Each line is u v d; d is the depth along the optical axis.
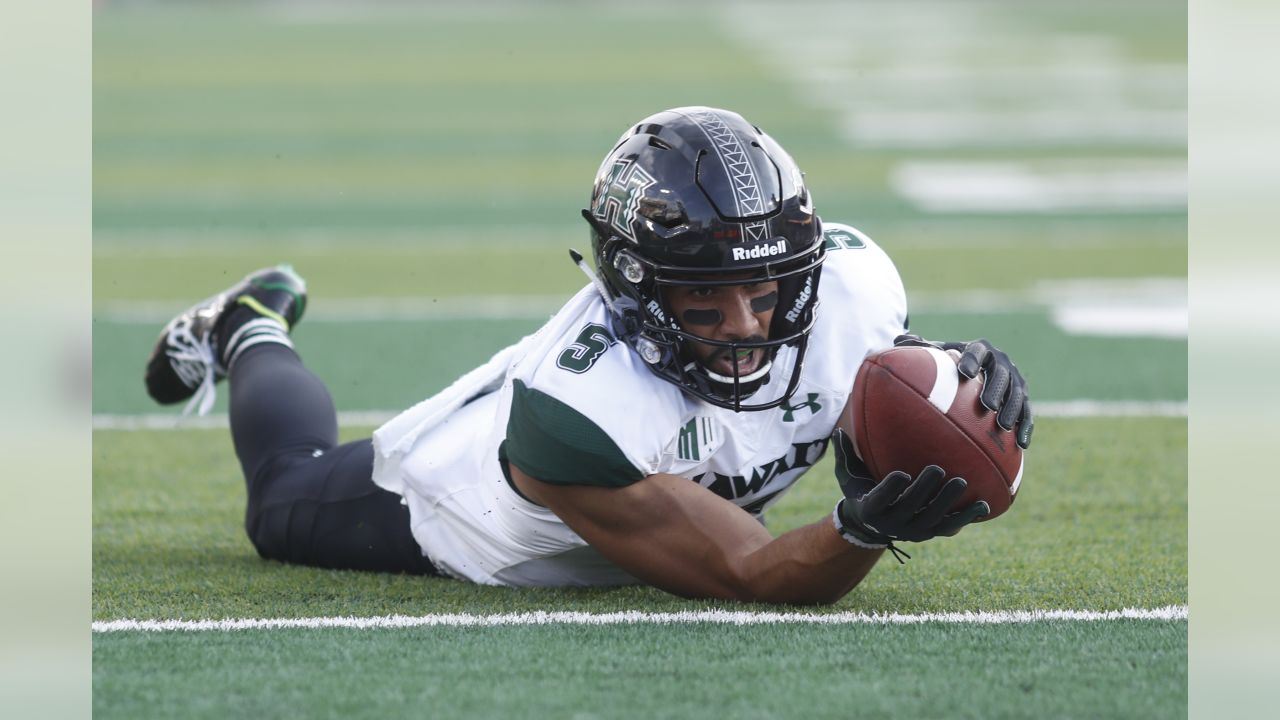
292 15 90.00
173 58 63.41
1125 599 10.05
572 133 41.62
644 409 8.98
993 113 44.53
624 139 9.38
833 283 9.90
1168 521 12.58
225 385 18.55
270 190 33.56
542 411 8.98
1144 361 19.08
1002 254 26.08
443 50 66.88
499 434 9.84
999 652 8.75
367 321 21.58
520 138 40.88
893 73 55.81
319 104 48.47
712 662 8.51
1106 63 58.16
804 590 9.04
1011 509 13.10
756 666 8.44
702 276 8.67
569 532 9.76
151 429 16.55
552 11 94.00
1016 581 10.62
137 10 92.06
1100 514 12.87
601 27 80.00
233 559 11.60
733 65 59.00
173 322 13.53
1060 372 18.56
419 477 10.42
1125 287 23.39
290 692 8.12
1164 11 86.31
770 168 8.86
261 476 11.55
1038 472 14.43
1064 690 8.11
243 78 55.97
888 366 8.45
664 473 9.22
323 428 11.95
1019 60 60.03
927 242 27.23
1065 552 11.56
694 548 9.09
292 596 10.28
